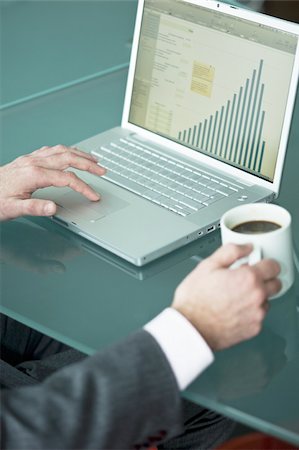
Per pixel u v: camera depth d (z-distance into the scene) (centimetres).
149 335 144
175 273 173
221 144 195
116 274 174
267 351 155
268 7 271
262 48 185
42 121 223
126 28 264
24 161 188
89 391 137
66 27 267
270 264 154
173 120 203
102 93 233
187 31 197
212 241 181
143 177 196
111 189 192
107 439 136
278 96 184
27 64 248
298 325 160
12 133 218
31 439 132
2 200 184
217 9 192
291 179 198
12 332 205
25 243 183
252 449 193
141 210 185
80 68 246
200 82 197
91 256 179
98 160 203
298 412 144
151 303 166
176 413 142
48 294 170
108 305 166
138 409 138
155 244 175
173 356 143
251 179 192
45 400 136
